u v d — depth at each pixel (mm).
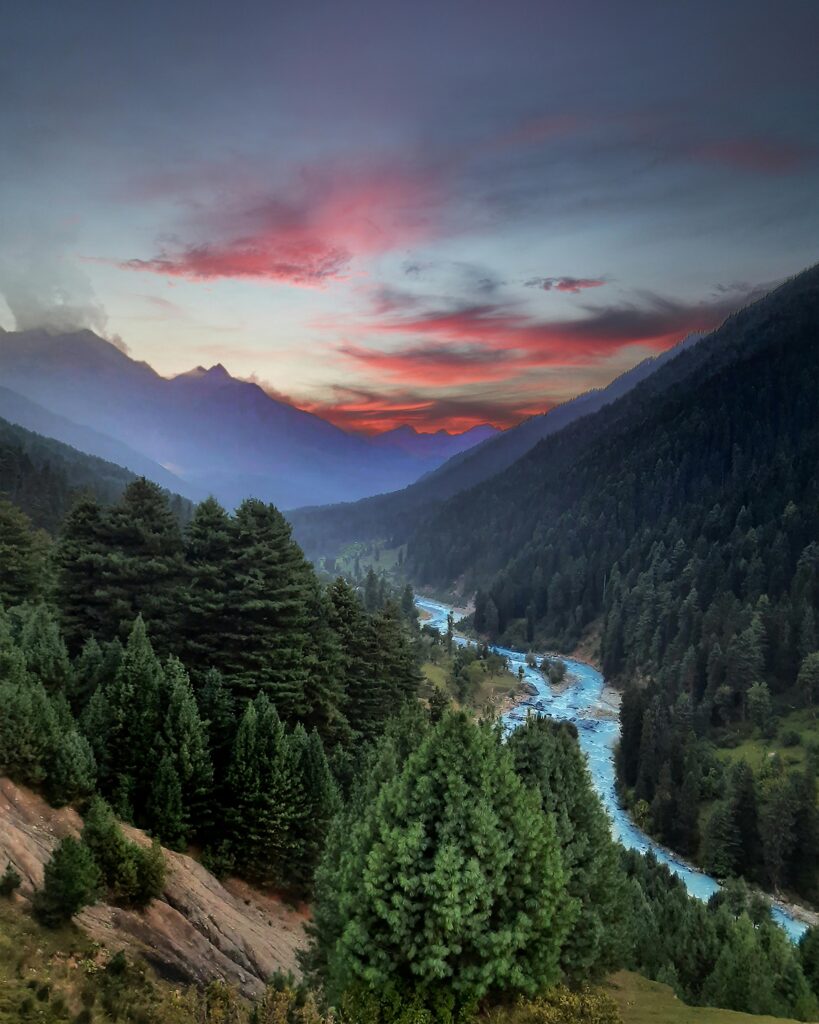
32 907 22547
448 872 17719
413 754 20750
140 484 59562
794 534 189750
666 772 109438
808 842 89812
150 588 55625
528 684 177000
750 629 141000
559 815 24609
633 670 182750
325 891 22547
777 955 45031
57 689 39844
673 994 28719
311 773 41562
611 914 25609
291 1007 18844
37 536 97750
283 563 56125
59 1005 17922
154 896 27766
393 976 18156
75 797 31656
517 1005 18766
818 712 125875
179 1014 20125
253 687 49938
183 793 37812
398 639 71188
